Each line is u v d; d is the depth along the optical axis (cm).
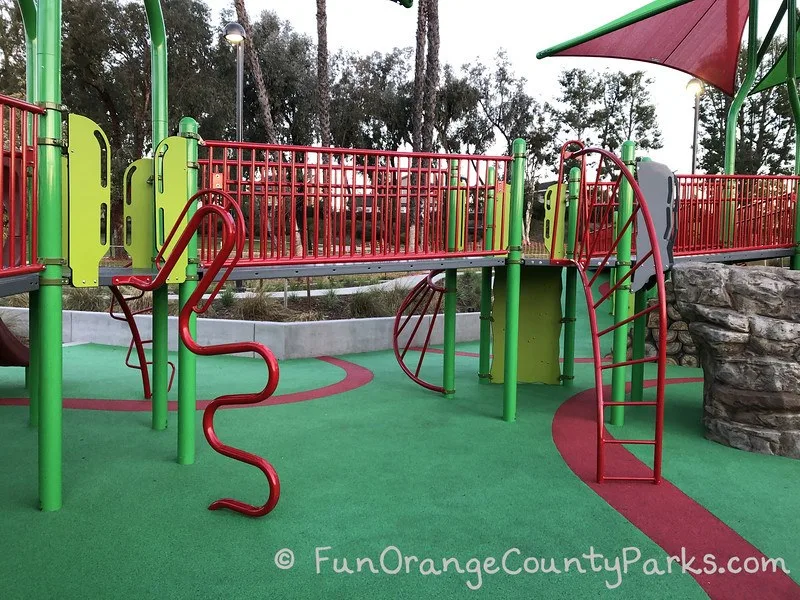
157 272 382
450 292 593
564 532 290
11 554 257
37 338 464
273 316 950
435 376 713
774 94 4316
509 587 238
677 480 367
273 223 421
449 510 313
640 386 575
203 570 246
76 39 2833
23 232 281
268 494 330
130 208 404
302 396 589
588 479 366
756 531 296
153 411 462
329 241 438
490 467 385
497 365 677
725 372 438
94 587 231
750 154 4416
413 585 237
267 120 1931
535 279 676
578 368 789
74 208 305
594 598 232
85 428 464
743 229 702
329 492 335
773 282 422
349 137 4059
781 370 413
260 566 250
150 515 300
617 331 497
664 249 495
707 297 445
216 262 296
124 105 3053
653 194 491
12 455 394
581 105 4878
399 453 411
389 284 1219
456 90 3962
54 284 297
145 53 3000
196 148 381
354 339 873
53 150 291
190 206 364
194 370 382
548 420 511
